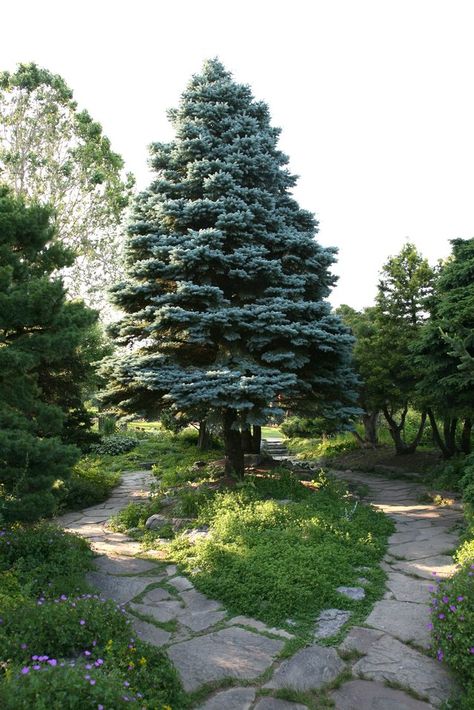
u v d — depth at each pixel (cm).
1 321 641
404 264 1720
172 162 1116
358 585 609
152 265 1019
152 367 1019
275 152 1185
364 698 398
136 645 418
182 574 668
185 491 1026
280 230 1105
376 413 2006
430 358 1215
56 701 277
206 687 409
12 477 619
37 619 401
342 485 1134
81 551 702
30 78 1920
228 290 1117
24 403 695
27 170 2005
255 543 700
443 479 1293
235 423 955
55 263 746
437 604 477
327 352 1072
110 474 1470
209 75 1180
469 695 380
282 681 421
